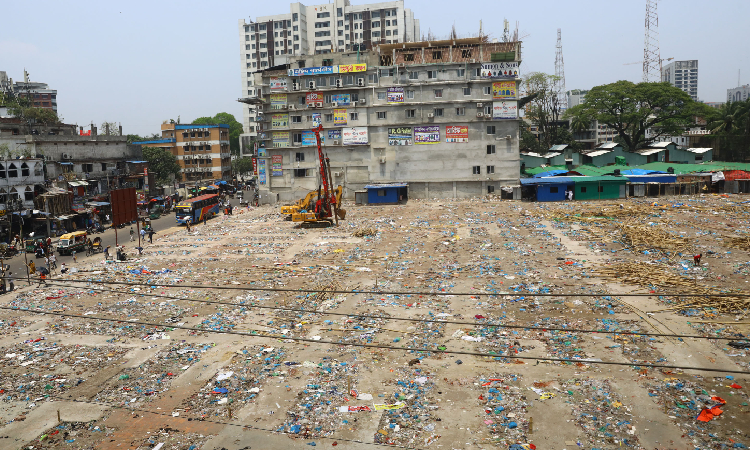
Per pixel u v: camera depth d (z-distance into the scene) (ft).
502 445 52.70
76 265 144.46
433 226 180.65
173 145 375.04
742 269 107.76
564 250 134.10
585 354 71.82
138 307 101.04
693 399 59.31
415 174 260.01
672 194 229.45
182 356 76.95
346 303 98.17
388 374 68.85
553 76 376.07
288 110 265.13
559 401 60.29
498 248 139.95
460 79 250.98
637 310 87.25
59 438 57.00
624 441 52.24
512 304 93.66
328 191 191.31
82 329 89.45
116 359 76.69
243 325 88.74
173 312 96.94
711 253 122.72
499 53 249.55
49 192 195.21
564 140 376.68
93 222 209.56
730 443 50.88
